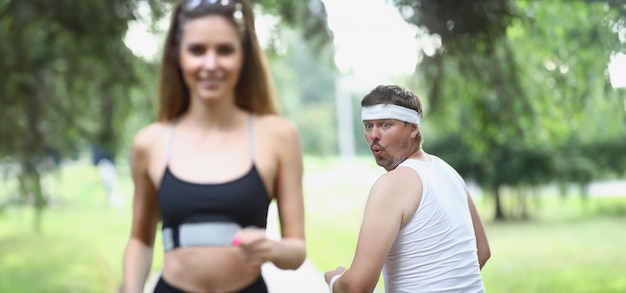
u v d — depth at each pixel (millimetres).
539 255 15141
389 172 2781
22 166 9992
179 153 2785
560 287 11195
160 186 2770
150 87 9516
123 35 8500
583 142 20359
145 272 3014
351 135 57938
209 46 2695
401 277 2746
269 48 10531
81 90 10078
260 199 2742
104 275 12930
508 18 7020
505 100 8289
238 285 2711
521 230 20469
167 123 2902
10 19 8484
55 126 10508
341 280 2793
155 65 9391
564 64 8523
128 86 9406
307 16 9734
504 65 8234
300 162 2896
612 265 13328
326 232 18797
